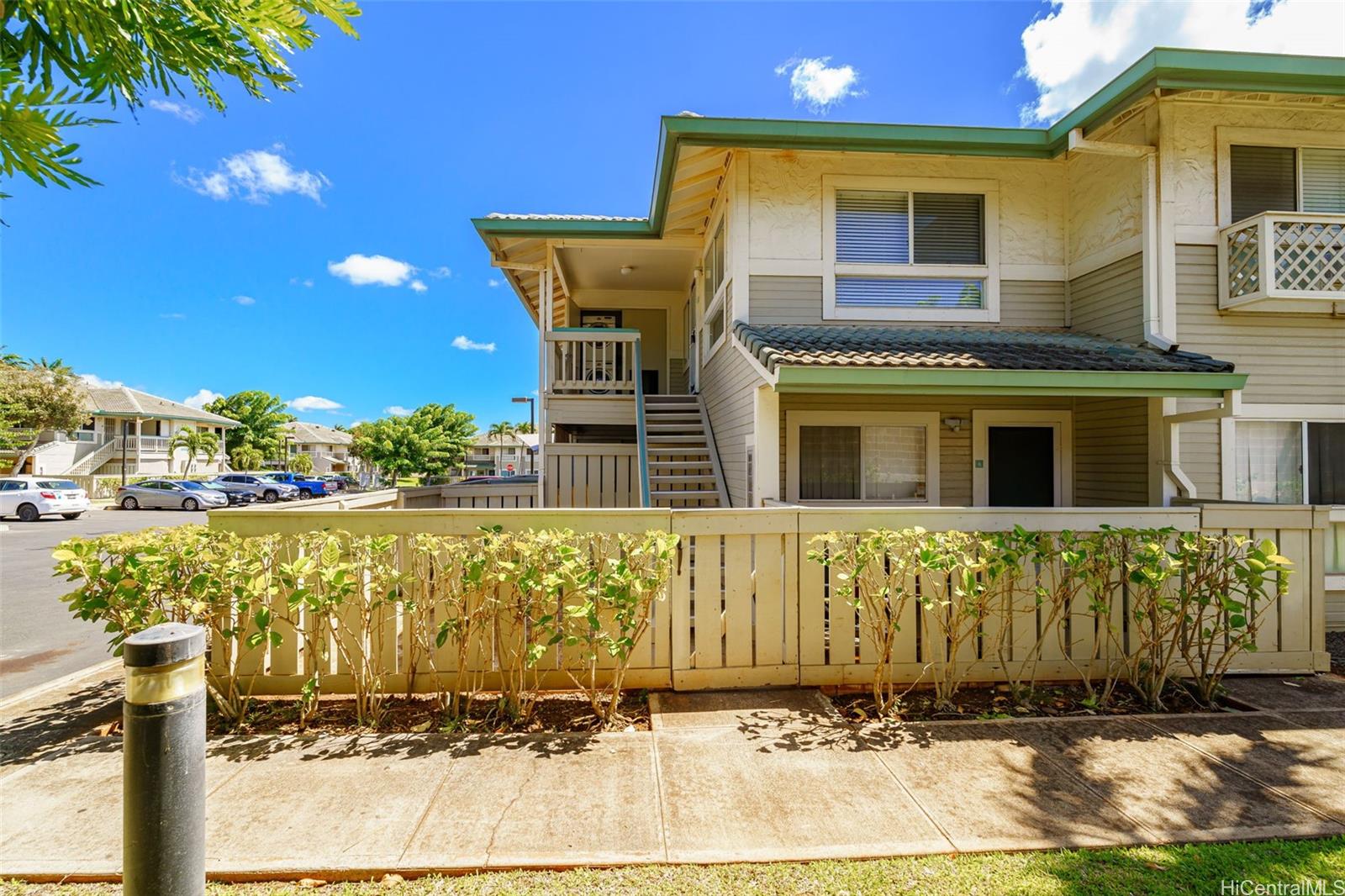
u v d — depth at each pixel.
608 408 8.62
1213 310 6.11
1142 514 4.04
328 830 2.37
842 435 7.09
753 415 5.86
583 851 2.26
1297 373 6.14
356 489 40.34
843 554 3.54
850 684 3.87
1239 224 5.88
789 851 2.27
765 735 3.19
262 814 2.47
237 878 2.12
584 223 8.66
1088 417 7.00
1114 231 6.57
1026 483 7.22
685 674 3.80
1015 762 2.93
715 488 8.02
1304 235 5.70
